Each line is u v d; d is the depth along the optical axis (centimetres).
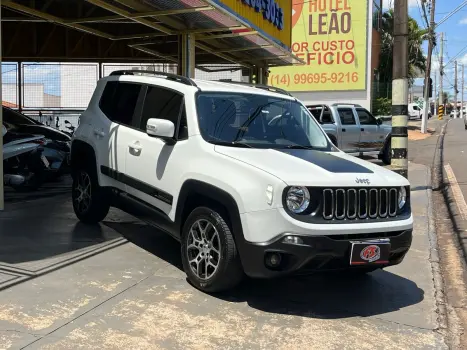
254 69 1630
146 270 559
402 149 1150
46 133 1172
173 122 567
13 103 1930
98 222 750
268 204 442
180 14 914
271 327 441
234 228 462
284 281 561
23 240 642
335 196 451
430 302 526
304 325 450
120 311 450
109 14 1097
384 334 443
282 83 3092
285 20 1469
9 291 475
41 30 1681
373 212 472
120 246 642
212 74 2184
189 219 512
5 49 1666
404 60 1140
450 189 1272
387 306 509
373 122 1691
